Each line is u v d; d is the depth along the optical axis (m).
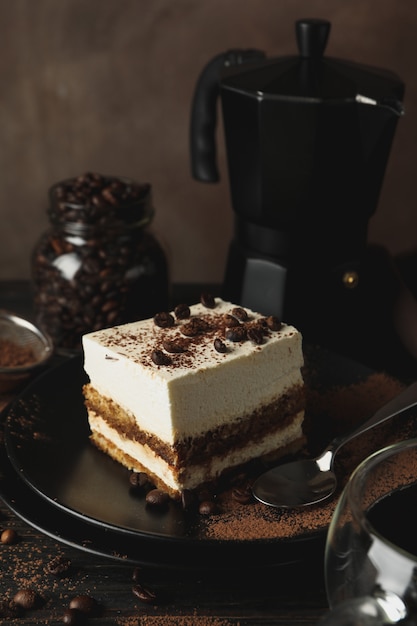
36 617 0.62
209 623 0.61
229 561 0.62
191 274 1.09
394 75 0.80
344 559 0.55
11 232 1.08
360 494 0.56
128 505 0.66
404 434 0.72
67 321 0.85
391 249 1.06
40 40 0.99
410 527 0.58
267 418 0.71
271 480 0.68
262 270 0.81
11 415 0.72
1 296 0.96
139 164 1.04
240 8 0.98
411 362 0.83
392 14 0.97
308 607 0.62
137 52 1.00
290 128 0.76
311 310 0.81
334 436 0.73
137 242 0.87
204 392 0.68
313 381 0.78
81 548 0.63
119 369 0.69
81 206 0.84
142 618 0.61
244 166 0.79
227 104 0.79
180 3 0.98
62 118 1.02
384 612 0.52
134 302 0.86
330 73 0.77
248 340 0.71
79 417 0.74
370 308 0.83
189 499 0.66
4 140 1.03
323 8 0.97
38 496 0.67
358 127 0.76
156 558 0.62
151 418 0.68
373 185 0.79
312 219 0.79
